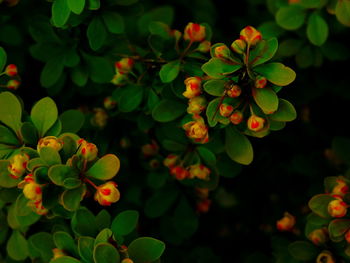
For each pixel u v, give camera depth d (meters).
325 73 0.48
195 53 0.41
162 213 0.45
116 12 0.42
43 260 0.40
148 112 0.42
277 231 0.47
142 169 0.46
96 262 0.36
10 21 0.46
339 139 0.45
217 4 0.54
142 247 0.37
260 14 0.51
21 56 0.46
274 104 0.37
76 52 0.44
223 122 0.38
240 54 0.38
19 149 0.39
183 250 0.48
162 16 0.47
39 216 0.39
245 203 0.50
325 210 0.40
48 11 0.46
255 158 0.48
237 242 0.51
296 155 0.47
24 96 0.46
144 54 0.44
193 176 0.42
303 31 0.45
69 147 0.37
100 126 0.44
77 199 0.36
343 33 0.45
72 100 0.47
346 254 0.40
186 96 0.38
